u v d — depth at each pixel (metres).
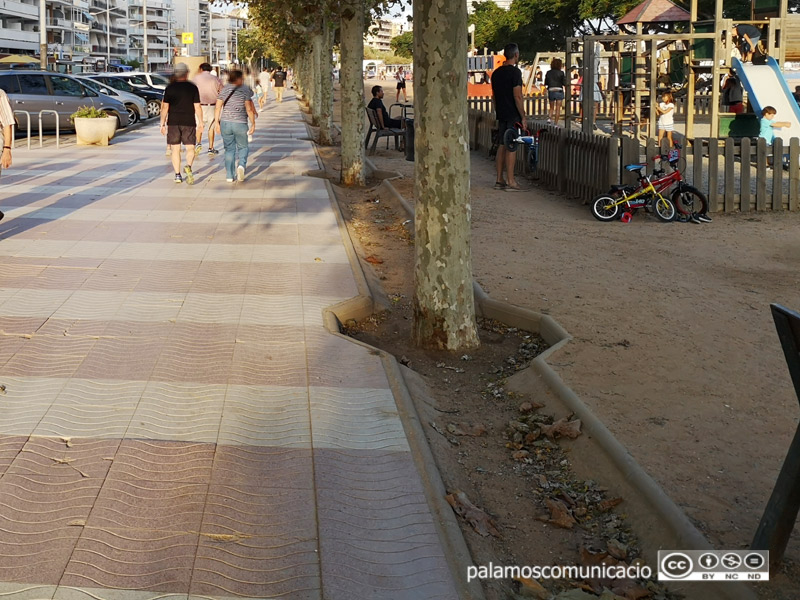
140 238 9.84
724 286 8.56
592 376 5.99
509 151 15.16
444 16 6.27
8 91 24.81
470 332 6.87
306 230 10.63
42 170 15.96
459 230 6.67
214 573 3.52
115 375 5.62
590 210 13.12
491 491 4.67
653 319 7.34
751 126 21.44
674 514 4.10
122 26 147.75
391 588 3.50
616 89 23.34
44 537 3.71
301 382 5.63
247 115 14.78
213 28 165.75
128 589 3.38
